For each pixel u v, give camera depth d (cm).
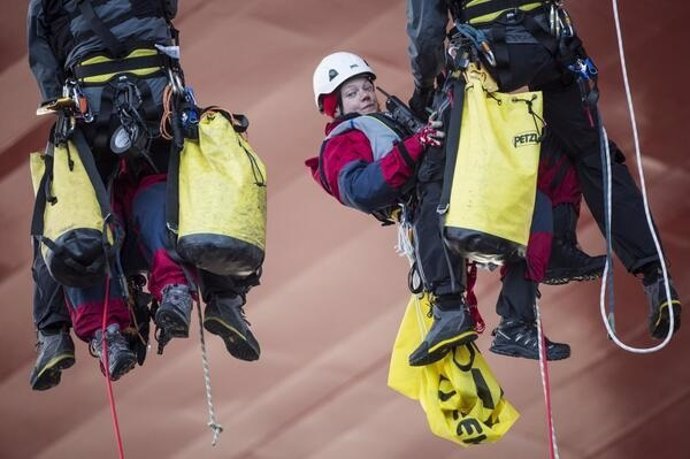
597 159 2012
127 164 2016
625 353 3067
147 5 1977
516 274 2002
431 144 1962
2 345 3105
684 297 3069
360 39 3136
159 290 1956
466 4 1944
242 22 3152
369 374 3064
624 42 3141
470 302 2059
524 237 1866
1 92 3131
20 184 3127
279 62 3144
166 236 1964
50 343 2022
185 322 1934
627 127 3116
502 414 2036
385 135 2072
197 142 1953
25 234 3127
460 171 1873
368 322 3081
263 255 1945
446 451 3034
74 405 3084
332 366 3069
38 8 1997
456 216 1858
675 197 3095
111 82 1952
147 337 2077
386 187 1995
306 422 3052
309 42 3142
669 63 3131
